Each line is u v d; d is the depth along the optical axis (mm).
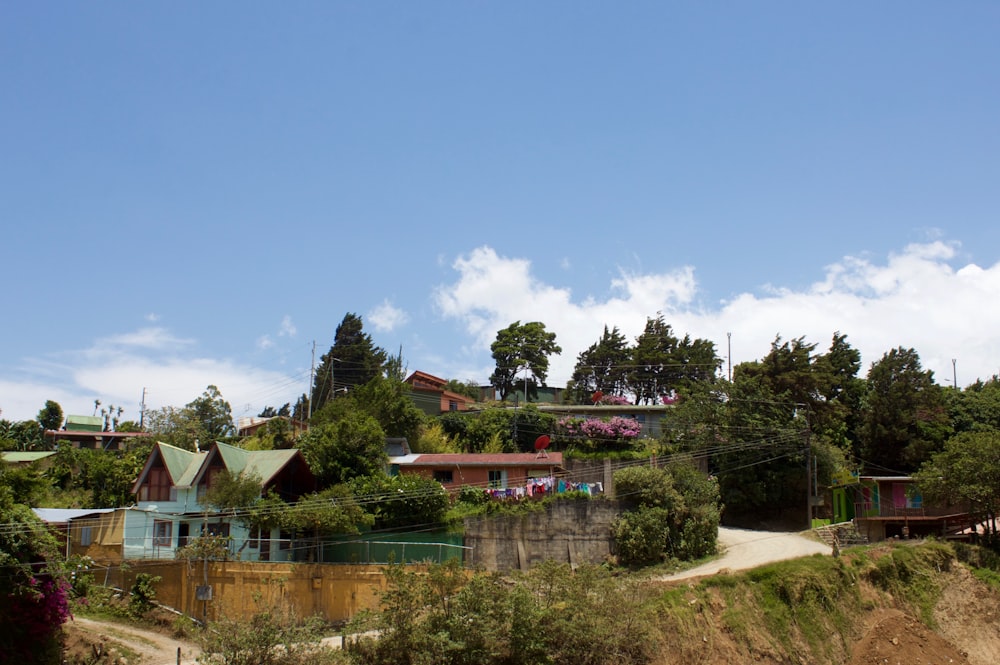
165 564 40688
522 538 46625
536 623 34281
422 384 77688
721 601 42188
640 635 36344
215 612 39188
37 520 33250
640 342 90688
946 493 53250
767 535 54594
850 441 69188
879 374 69438
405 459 55000
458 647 32406
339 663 30469
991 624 48656
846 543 54688
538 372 88875
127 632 37562
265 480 45500
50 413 91625
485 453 59625
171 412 70500
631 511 48250
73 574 36500
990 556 51969
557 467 53875
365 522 44125
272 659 29844
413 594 33719
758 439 58875
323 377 84812
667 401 73938
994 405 69375
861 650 44469
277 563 39938
